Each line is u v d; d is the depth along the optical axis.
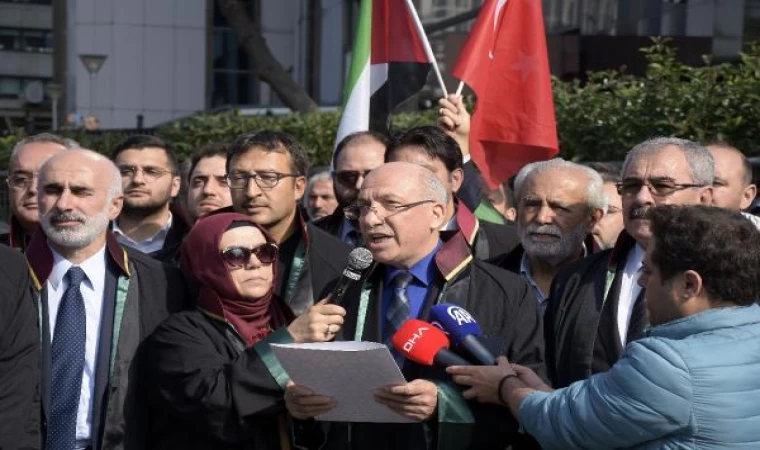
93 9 33.69
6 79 50.38
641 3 14.24
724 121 7.75
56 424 4.86
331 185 8.22
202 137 13.24
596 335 4.79
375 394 4.30
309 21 28.58
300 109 15.81
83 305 5.00
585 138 8.83
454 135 6.87
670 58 8.55
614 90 9.02
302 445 4.70
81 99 33.78
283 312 4.93
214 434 4.53
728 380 3.63
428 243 4.76
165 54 33.91
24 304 4.83
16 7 50.31
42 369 4.89
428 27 15.00
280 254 5.49
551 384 4.83
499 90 6.80
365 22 7.62
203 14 33.97
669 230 3.79
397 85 7.57
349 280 4.60
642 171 4.80
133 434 4.84
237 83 34.31
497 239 6.37
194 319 4.72
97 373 4.89
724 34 12.37
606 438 3.78
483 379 4.30
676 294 3.78
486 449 4.47
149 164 7.17
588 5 14.99
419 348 4.40
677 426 3.66
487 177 6.83
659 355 3.68
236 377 4.49
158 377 4.68
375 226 4.65
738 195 5.67
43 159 6.29
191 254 4.82
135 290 5.01
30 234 6.37
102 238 5.12
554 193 5.68
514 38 6.81
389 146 6.02
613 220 6.51
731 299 3.74
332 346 4.27
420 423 4.51
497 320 4.67
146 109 33.81
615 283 4.84
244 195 5.48
